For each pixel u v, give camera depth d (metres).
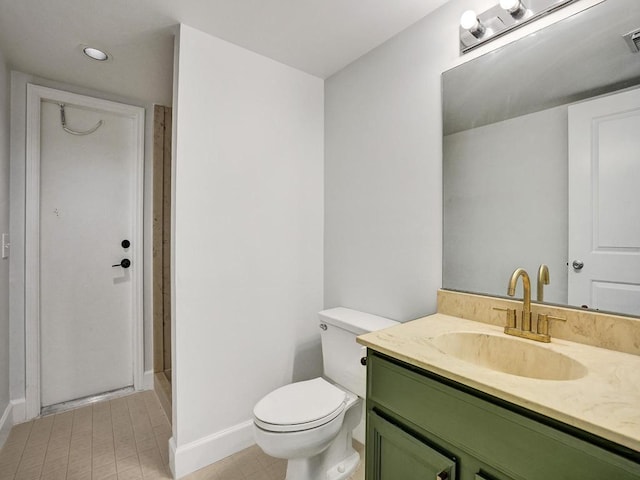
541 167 1.19
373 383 1.12
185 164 1.62
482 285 1.36
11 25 1.57
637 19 0.99
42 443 1.82
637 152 0.98
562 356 1.00
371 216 1.85
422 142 1.58
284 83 1.99
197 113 1.65
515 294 1.26
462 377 0.84
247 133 1.83
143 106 2.48
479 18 1.34
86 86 2.22
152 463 1.67
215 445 1.69
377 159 1.81
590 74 1.08
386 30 1.67
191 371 1.64
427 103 1.55
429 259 1.55
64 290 2.24
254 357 1.87
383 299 1.78
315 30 1.66
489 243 1.33
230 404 1.77
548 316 1.12
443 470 0.88
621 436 0.59
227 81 1.75
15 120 2.01
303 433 1.27
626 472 0.60
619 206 1.02
